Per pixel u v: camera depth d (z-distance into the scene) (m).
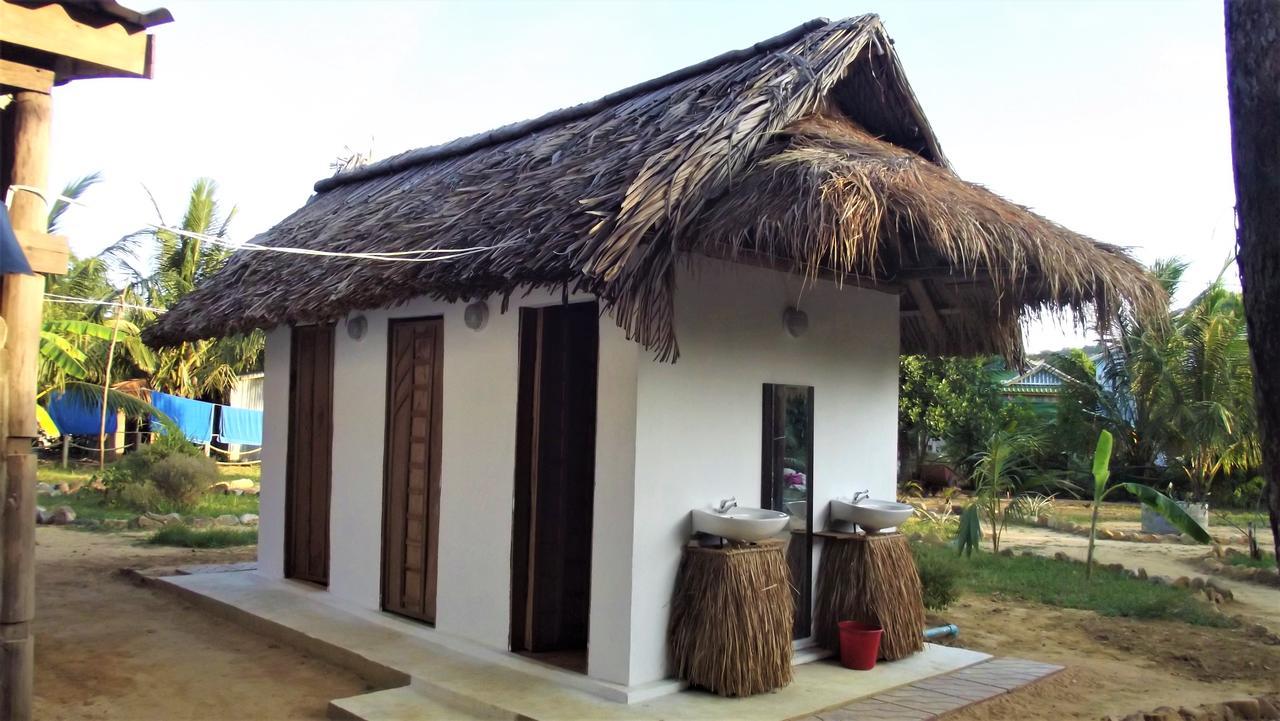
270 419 8.95
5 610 4.23
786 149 5.86
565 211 5.58
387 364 7.58
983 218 5.40
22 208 4.31
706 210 5.53
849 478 7.16
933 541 14.16
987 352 8.06
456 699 5.58
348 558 7.78
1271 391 3.96
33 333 4.30
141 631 7.38
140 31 4.55
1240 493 20.50
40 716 5.38
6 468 4.23
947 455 23.55
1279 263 3.93
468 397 6.80
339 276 6.94
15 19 4.16
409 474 7.34
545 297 6.23
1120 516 20.14
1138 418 19.91
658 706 5.39
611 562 5.67
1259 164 3.99
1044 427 20.50
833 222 4.89
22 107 4.35
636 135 6.54
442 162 9.44
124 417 24.14
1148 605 9.28
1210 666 7.24
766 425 6.47
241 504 16.34
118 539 12.12
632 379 5.63
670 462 5.79
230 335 8.45
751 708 5.43
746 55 7.15
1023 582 10.71
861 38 6.66
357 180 10.80
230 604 7.81
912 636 6.73
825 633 6.70
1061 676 6.61
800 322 6.71
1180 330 18.16
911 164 5.83
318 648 6.76
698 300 6.04
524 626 6.40
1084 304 6.07
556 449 6.52
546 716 5.18
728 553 5.64
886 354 7.57
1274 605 10.09
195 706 5.67
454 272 5.71
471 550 6.69
